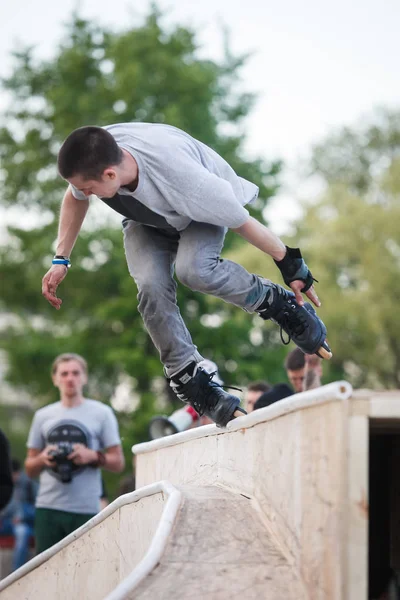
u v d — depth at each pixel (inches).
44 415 318.0
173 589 117.4
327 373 1247.5
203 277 162.4
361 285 1245.1
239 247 1196.5
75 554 190.5
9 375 1168.8
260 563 126.3
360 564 109.0
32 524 518.3
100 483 314.5
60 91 1186.6
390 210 1229.7
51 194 1231.5
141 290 172.6
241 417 158.7
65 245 179.0
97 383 1192.8
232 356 1114.1
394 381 1286.9
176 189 153.6
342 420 111.5
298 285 165.0
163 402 1119.6
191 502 143.3
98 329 1168.8
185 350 172.7
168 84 1150.3
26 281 1190.9
